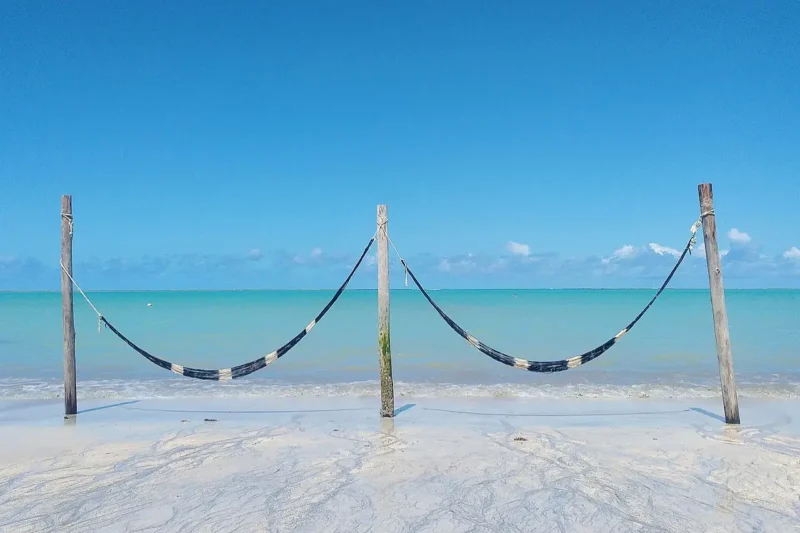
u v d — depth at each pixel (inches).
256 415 378.0
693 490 230.7
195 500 220.1
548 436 315.9
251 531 191.6
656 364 612.1
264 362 367.6
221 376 366.9
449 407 404.8
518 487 233.6
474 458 274.1
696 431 327.3
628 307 2014.0
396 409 398.0
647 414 378.6
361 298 3420.3
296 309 1985.7
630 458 274.2
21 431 332.2
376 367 611.8
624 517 203.5
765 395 442.3
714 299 344.2
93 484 239.0
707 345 773.9
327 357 693.3
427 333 984.3
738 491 229.5
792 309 1814.7
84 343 840.3
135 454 282.8
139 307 2249.0
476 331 1019.9
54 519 203.2
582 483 238.5
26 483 240.8
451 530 192.1
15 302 2923.2
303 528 193.6
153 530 193.3
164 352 738.2
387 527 194.4
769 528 194.4
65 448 294.2
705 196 337.7
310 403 421.7
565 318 1370.6
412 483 238.5
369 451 286.5
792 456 276.5
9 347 800.3
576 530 192.5
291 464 265.4
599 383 505.4
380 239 362.6
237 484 238.1
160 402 427.2
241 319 1433.3
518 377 542.3
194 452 286.2
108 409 401.4
